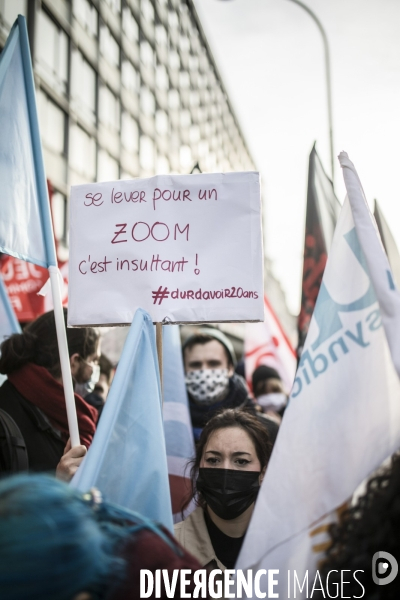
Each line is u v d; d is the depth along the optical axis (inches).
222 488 98.3
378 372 80.0
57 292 102.1
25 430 115.0
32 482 45.8
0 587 40.9
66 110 661.9
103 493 71.7
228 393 169.3
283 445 78.7
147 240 103.4
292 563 73.5
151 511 77.2
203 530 99.1
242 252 101.4
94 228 105.7
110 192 106.1
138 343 86.6
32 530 42.1
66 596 42.0
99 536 45.7
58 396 118.9
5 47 108.7
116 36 832.9
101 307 103.2
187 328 195.5
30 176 107.7
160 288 101.9
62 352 96.9
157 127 1029.2
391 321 76.7
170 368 139.6
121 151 850.1
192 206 103.4
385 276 79.6
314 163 185.8
